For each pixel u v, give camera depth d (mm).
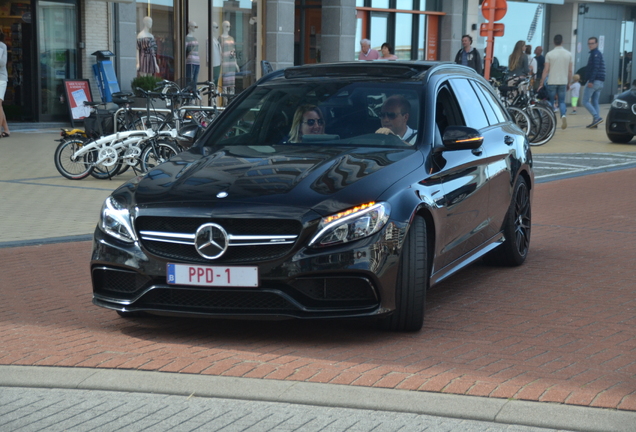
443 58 31016
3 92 19125
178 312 5414
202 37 24516
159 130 14617
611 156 17922
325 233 5215
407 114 6395
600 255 8492
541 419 4238
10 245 8734
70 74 21906
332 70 7090
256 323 6070
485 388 4641
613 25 37219
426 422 4242
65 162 13516
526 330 5855
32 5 21078
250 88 7168
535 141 19641
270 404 4504
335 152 6059
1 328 5898
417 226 5586
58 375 4914
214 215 5270
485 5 18250
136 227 5504
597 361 5168
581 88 35750
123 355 5250
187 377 4855
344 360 5172
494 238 7438
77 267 7891
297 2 27156
